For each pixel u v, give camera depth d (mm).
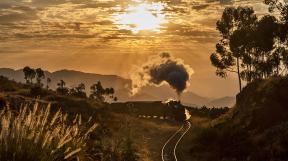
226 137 33781
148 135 46938
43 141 6434
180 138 45031
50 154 6410
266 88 40594
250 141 28922
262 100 38625
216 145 32750
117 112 69938
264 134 28703
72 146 7367
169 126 67562
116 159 12266
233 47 72375
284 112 35688
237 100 50969
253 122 36375
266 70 70375
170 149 35781
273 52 68750
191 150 33625
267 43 67812
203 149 33250
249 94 46062
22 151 6223
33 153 6301
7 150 6188
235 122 41812
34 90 59156
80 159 7570
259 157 24078
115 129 35250
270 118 35531
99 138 23234
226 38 75625
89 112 45312
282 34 64188
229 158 27109
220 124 47406
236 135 33906
